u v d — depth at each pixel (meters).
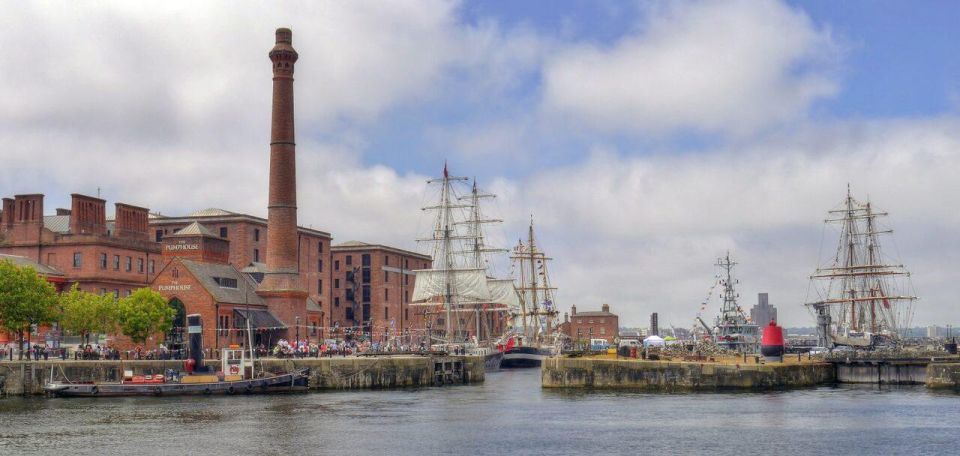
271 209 163.62
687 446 77.56
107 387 114.25
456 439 81.94
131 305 136.75
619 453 75.06
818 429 85.12
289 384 123.12
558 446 78.31
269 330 161.88
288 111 163.62
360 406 106.19
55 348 138.50
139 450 76.69
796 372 121.94
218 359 133.88
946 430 83.88
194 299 152.00
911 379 124.50
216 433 85.12
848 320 192.00
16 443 79.88
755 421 90.38
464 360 148.50
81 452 75.94
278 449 77.25
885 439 79.75
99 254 162.75
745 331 185.00
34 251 164.25
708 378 119.94
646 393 118.00
